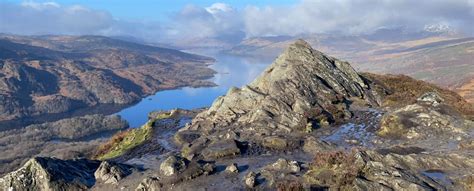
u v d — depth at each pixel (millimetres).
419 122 35938
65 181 28734
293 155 32781
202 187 26484
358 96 47375
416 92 50000
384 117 38156
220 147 34000
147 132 46125
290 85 44781
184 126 46438
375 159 26953
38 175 28734
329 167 26812
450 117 36031
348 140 35312
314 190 24078
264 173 27625
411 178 24156
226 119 42688
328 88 46062
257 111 41438
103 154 48062
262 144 35438
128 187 28094
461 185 24125
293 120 39969
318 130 38688
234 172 28672
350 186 23859
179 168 28359
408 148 31453
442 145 31984
